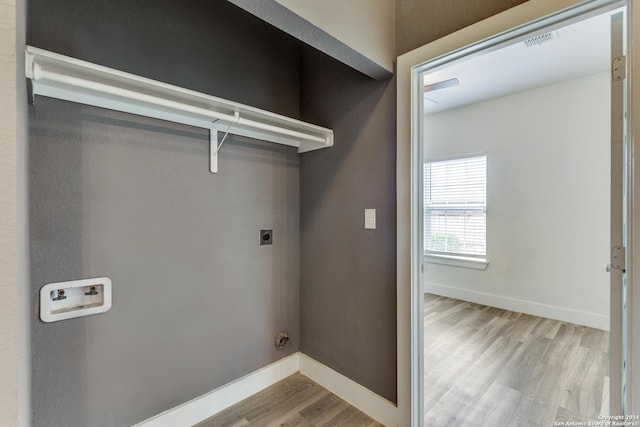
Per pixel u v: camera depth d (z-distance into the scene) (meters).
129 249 1.43
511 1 1.18
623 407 0.99
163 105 1.27
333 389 1.93
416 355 1.53
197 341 1.67
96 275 1.34
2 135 0.49
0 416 0.49
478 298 3.81
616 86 1.02
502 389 1.97
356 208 1.79
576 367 2.24
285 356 2.11
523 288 3.46
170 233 1.56
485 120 3.73
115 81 1.16
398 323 1.56
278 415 1.72
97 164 1.34
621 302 1.00
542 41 2.39
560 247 3.21
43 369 1.22
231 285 1.82
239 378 1.85
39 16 1.20
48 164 1.22
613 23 1.03
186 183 1.62
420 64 1.46
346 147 1.84
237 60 1.85
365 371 1.75
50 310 1.23
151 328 1.51
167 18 1.56
